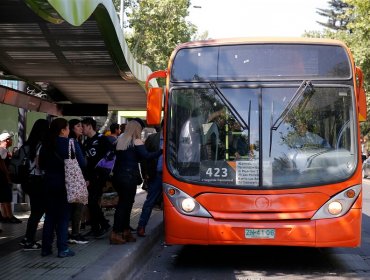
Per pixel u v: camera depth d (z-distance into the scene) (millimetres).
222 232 7215
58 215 7320
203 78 7668
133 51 29953
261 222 7199
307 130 7422
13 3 7090
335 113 7469
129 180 8289
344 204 7215
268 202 7234
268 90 7535
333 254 8797
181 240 7363
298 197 7219
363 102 7676
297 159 7340
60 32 8414
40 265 6809
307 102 7480
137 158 8375
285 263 8133
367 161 32344
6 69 10852
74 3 5508
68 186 6980
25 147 7641
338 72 7555
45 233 7398
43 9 5668
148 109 7582
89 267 6633
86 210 9758
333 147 7375
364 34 25906
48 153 7117
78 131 8688
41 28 8234
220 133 7500
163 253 9031
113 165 8805
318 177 7285
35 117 13500
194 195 7395
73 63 10289
